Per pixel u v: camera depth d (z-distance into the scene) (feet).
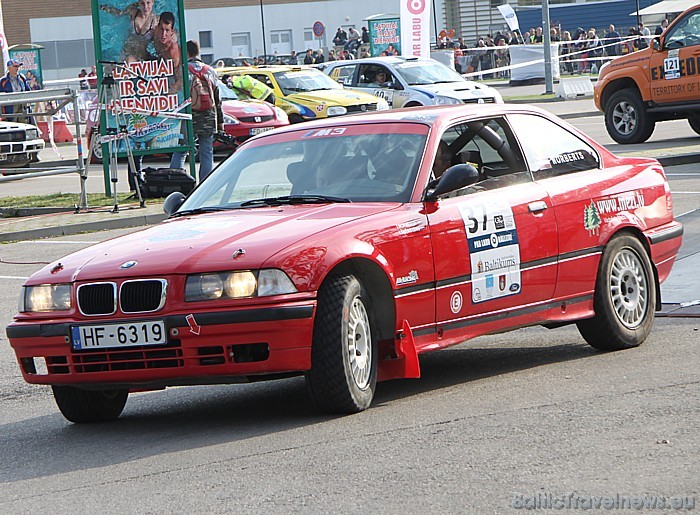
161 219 86.02
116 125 91.35
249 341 31.55
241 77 144.87
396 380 38.83
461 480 26.11
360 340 33.45
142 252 33.58
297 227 33.81
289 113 145.18
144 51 96.48
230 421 34.45
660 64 113.60
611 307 40.68
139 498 26.81
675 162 98.17
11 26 309.42
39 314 33.78
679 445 27.86
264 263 31.81
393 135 38.32
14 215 94.17
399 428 31.24
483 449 28.58
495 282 37.29
